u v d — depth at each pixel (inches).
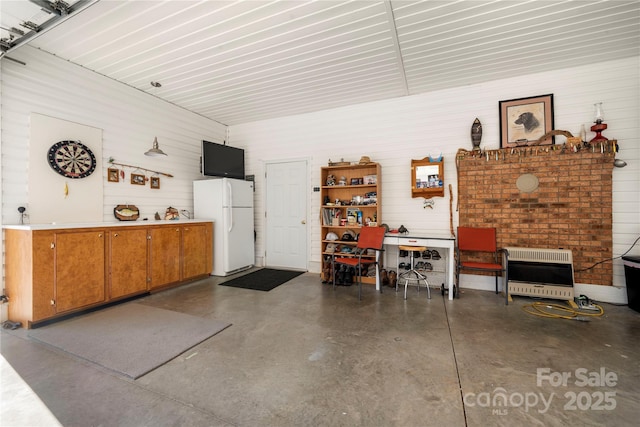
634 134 134.3
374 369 80.8
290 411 64.1
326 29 111.2
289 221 216.4
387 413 63.2
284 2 95.5
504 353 89.4
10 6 85.5
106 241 130.2
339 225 182.7
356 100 186.1
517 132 153.9
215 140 225.6
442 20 106.1
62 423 60.3
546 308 131.0
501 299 145.1
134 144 165.5
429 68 143.8
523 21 106.9
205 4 96.0
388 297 149.2
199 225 181.3
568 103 145.1
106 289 130.1
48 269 110.1
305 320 117.4
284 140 216.7
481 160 159.5
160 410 64.3
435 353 89.6
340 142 197.6
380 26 109.5
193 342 96.5
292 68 143.0
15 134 117.4
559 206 145.2
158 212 179.5
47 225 111.9
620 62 136.2
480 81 159.5
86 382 74.9
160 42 119.4
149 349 91.6
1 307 113.3
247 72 147.2
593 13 102.3
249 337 101.7
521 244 152.3
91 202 143.4
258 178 226.8
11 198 116.3
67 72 134.3
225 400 67.9
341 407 65.3
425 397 68.5
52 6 87.2
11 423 60.2
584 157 140.3
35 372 79.4
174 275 163.8
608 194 136.8
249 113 209.5
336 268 177.2
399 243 159.8
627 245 135.2
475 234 155.0
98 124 147.2
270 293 155.8
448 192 168.9
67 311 116.4
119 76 150.9
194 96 178.4
